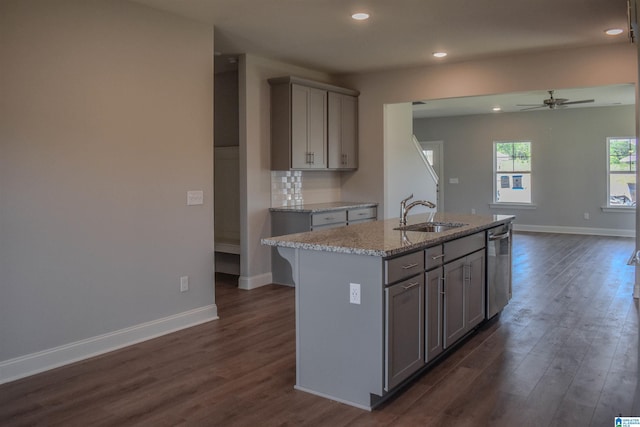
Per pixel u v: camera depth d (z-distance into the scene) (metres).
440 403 2.79
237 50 5.27
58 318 3.34
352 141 6.52
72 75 3.37
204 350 3.65
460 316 3.57
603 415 2.63
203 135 4.30
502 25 4.42
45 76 3.23
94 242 3.53
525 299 5.02
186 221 4.18
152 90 3.88
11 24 3.06
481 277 3.95
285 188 5.97
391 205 6.91
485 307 4.04
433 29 4.54
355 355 2.78
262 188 5.66
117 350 3.65
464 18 4.23
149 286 3.91
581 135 9.99
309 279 2.93
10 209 3.09
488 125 10.84
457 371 3.23
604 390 2.93
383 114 6.38
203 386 3.03
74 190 3.40
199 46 4.25
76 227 3.42
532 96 8.34
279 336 3.96
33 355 3.22
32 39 3.16
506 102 9.00
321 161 6.01
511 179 10.74
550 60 5.34
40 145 3.21
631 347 3.64
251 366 3.35
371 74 6.43
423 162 7.88
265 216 5.71
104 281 3.60
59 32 3.29
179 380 3.12
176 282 4.12
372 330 2.71
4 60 3.03
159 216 3.96
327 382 2.89
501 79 5.60
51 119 3.26
